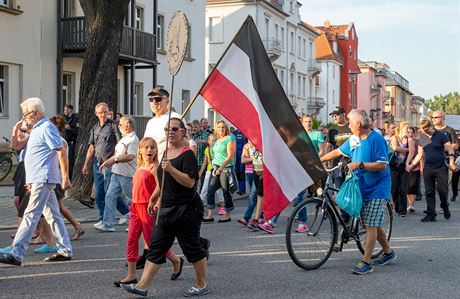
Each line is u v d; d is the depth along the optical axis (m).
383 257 7.80
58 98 23.38
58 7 23.33
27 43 21.89
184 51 6.01
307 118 11.06
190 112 33.47
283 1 52.97
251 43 7.02
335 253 8.52
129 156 9.97
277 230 10.75
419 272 7.38
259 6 46.72
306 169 7.18
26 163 7.38
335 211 7.68
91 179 14.02
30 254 8.25
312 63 62.44
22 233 7.15
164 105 7.67
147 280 6.01
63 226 7.90
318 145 11.00
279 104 7.07
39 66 22.47
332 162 11.48
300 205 7.38
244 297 6.16
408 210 13.77
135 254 6.48
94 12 14.86
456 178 16.67
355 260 8.07
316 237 7.53
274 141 7.03
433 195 12.17
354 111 7.38
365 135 7.36
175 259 6.84
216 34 47.16
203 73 34.88
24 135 8.62
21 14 21.58
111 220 10.24
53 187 7.43
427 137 12.32
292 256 7.30
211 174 11.89
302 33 59.50
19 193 8.57
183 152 5.99
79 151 14.31
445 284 6.77
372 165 7.19
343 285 6.70
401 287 6.62
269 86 7.05
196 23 33.91
